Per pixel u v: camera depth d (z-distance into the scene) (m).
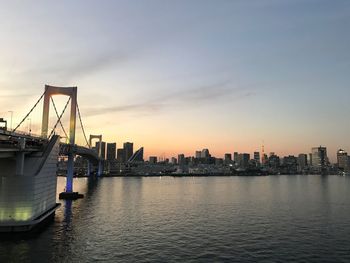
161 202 121.62
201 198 141.38
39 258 43.53
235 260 45.94
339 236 62.00
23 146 58.81
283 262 45.50
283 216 87.75
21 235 53.41
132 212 91.31
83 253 46.94
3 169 61.41
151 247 51.88
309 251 51.19
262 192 181.50
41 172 61.81
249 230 67.00
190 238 58.75
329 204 119.38
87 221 72.69
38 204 59.50
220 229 67.69
